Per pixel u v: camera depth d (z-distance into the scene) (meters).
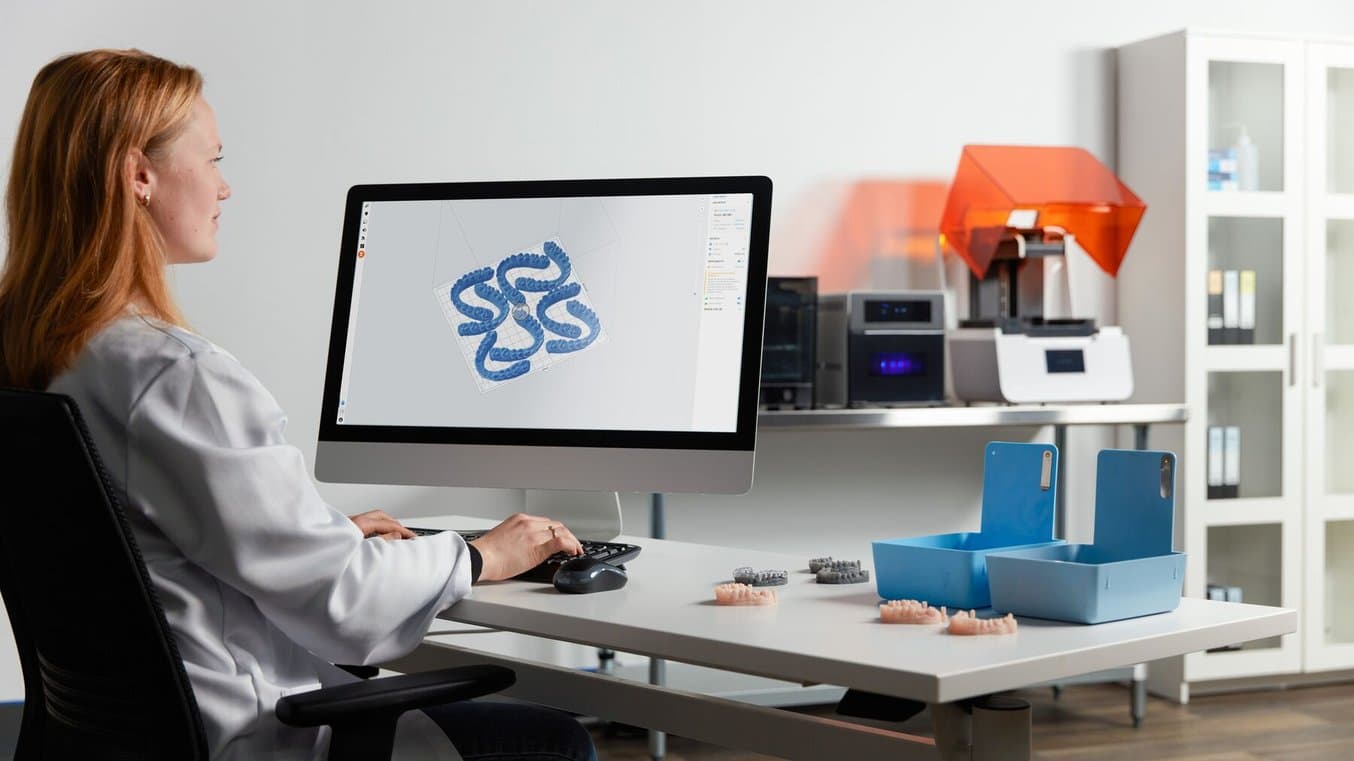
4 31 2.91
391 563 1.25
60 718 1.23
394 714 1.12
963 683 0.98
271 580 1.17
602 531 1.83
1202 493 3.61
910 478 3.75
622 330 1.58
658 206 1.60
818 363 3.45
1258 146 3.70
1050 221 3.61
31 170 1.25
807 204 3.62
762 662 1.08
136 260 1.25
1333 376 3.79
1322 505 3.75
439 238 1.68
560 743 1.34
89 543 1.07
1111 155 3.92
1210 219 3.65
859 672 1.01
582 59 3.40
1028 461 1.39
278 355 3.16
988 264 3.54
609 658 3.39
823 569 1.48
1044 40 3.86
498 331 1.63
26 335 1.22
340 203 3.20
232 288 3.11
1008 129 3.83
